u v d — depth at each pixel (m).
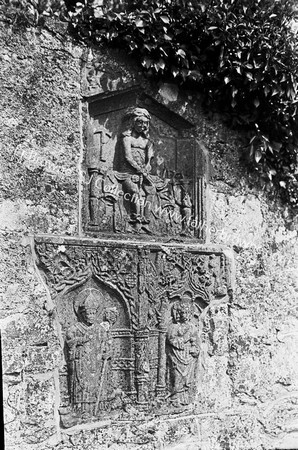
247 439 4.26
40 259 3.47
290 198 4.61
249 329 4.35
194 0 3.94
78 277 3.63
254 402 4.33
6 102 3.40
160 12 3.88
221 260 4.27
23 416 3.35
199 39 4.08
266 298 4.46
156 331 3.96
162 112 4.15
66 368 3.57
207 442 4.08
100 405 3.70
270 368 4.43
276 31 4.16
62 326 3.57
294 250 4.64
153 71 3.99
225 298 4.29
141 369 3.84
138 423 3.79
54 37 3.61
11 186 3.39
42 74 3.55
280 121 4.40
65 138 3.63
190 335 4.08
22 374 3.36
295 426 4.51
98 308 3.72
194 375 4.09
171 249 4.03
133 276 3.86
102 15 3.75
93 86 3.76
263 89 4.25
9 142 3.40
